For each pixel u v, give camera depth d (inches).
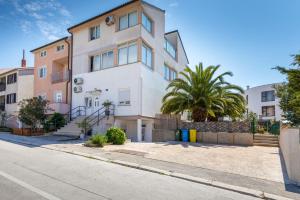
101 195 210.7
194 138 701.3
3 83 1380.4
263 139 647.8
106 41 831.1
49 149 479.5
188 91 780.0
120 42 787.4
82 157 400.5
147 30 799.1
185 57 1307.8
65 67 1091.3
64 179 257.6
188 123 748.0
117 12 802.2
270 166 360.2
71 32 955.3
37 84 1110.4
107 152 448.8
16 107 1208.2
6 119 1273.4
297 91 361.4
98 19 850.8
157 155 432.5
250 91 2005.4
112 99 788.0
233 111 784.3
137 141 713.0
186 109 776.3
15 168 303.0
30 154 410.9
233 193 239.3
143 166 336.5
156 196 216.4
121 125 792.3
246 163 379.6
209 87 763.4
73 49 946.1
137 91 733.9
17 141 603.8
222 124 700.7
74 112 888.9
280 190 246.7
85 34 907.4
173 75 1114.7
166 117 839.7
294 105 395.2
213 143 671.1
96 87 839.7
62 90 971.9
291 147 288.5
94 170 306.5
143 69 758.5
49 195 204.7
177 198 214.4
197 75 778.2
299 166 279.0
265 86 1879.9
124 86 762.8
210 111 705.0
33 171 288.8
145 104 763.4
